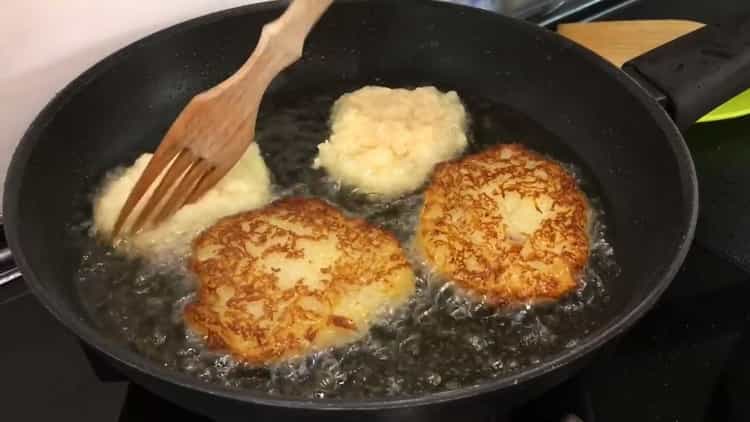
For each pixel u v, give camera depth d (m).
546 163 0.44
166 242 0.40
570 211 0.42
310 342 0.36
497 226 0.41
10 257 0.43
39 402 0.38
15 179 0.36
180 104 0.46
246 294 0.38
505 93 0.48
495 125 0.47
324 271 0.39
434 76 0.49
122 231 0.40
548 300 0.39
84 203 0.42
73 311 0.36
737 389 0.39
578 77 0.45
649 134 0.41
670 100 0.42
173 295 0.38
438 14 0.47
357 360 0.36
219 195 0.42
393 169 0.44
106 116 0.43
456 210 0.42
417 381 0.36
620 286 0.39
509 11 0.56
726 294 0.43
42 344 0.40
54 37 0.42
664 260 0.35
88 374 0.39
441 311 0.38
